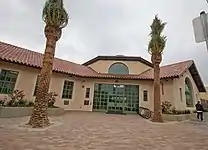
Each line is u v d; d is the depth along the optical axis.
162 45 15.07
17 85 15.22
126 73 23.84
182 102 18.67
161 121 13.78
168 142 6.96
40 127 8.70
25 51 18.81
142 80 20.89
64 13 10.66
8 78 14.85
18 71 15.45
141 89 20.81
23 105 13.41
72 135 7.41
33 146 5.49
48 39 10.20
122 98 20.97
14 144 5.57
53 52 10.26
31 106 13.73
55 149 5.32
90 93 21.12
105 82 21.48
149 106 20.08
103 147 5.82
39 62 16.97
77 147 5.66
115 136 7.68
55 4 10.26
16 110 11.98
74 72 20.06
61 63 21.61
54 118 12.63
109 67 24.34
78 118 13.49
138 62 24.08
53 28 10.27
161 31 15.39
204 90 23.44
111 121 12.82
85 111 20.08
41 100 9.39
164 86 19.12
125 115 18.23
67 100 19.55
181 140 7.41
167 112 16.50
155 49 15.07
